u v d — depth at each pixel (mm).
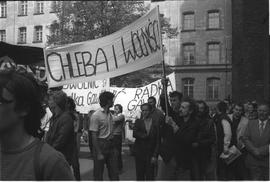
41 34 42406
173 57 40250
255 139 7066
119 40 8586
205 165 6512
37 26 42031
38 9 41312
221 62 38312
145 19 8242
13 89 2264
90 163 12328
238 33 14461
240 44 14336
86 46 9055
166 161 6340
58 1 30672
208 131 6387
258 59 13953
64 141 6277
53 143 6266
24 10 38500
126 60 8547
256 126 7105
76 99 13328
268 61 12680
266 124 7078
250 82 14039
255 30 13992
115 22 26828
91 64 9008
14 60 10469
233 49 14812
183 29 38812
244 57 14047
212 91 39125
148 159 7668
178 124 6414
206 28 37656
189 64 39875
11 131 2309
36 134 2422
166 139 6395
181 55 39938
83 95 13297
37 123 2381
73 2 28844
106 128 7273
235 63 14625
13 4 36188
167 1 39094
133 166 12109
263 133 7043
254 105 8086
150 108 7719
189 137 6258
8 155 2301
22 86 2289
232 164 7891
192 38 38688
